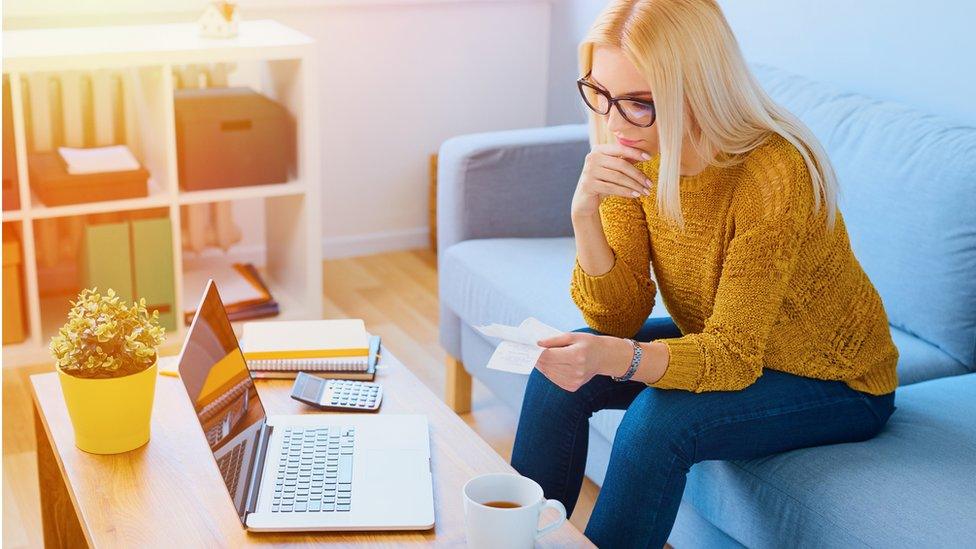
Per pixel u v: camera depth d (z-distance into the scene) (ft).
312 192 10.04
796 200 4.96
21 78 9.54
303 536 4.48
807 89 7.79
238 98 9.92
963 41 7.57
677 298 5.64
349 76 11.73
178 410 5.52
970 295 6.40
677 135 4.85
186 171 9.60
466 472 4.99
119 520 4.58
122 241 9.41
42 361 9.39
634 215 5.66
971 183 6.38
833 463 5.17
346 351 5.91
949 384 6.10
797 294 5.17
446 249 8.55
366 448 5.11
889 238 6.79
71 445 5.17
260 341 5.94
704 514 5.77
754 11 9.45
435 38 12.02
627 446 5.06
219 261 11.41
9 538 6.90
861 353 5.34
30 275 9.21
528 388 5.85
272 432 5.24
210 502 4.73
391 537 4.48
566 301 7.18
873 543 4.72
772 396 5.16
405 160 12.31
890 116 7.08
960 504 4.82
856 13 8.41
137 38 9.43
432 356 9.73
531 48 12.61
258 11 11.00
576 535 4.56
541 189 8.54
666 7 4.82
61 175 9.14
